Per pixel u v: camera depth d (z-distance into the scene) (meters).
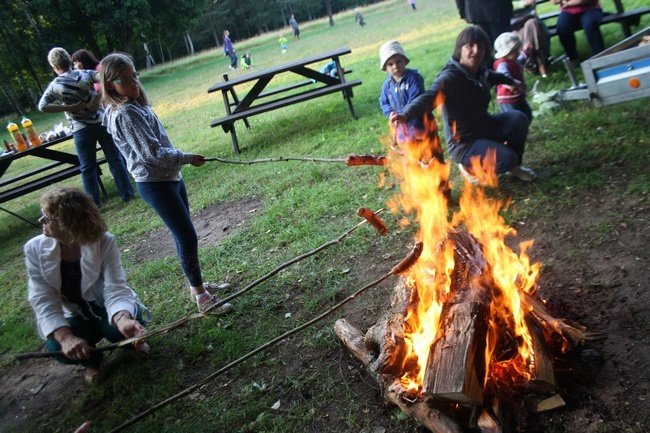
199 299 4.21
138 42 42.72
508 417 2.39
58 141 8.48
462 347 2.32
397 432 2.62
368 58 15.14
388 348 2.66
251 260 4.94
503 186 4.92
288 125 9.55
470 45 4.28
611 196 4.16
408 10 30.61
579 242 3.72
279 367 3.38
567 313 3.04
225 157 8.69
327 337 3.52
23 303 5.50
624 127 5.21
